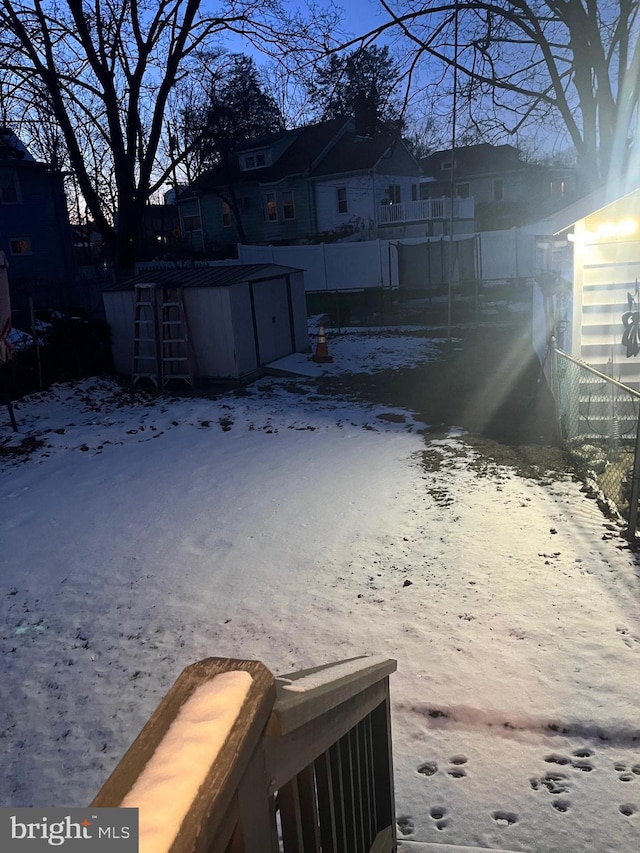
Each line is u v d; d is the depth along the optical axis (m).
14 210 26.53
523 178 42.66
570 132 19.38
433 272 31.75
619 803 3.06
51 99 22.50
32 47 20.00
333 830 1.63
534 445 8.95
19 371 13.90
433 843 2.83
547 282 11.32
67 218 28.52
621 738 3.50
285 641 4.81
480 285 28.69
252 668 1.20
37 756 3.95
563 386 9.03
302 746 1.37
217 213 41.25
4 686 4.67
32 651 5.09
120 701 4.39
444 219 33.59
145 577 6.14
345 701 1.69
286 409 12.22
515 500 6.99
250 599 5.52
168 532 7.11
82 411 12.91
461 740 3.60
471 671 4.17
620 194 8.95
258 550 6.45
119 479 9.02
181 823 0.87
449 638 4.58
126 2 20.55
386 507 7.21
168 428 11.48
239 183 37.72
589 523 6.21
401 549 6.13
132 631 5.24
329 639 4.75
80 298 23.22
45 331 16.22
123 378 15.72
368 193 34.88
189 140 36.19
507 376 13.56
